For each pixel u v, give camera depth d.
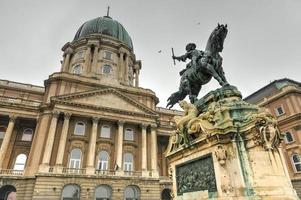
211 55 6.09
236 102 4.79
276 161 3.78
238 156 3.94
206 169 4.39
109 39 61.38
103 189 33.34
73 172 33.03
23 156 37.56
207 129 4.45
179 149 5.19
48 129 36.03
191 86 6.67
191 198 4.55
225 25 6.16
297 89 36.53
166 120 51.72
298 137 33.69
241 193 3.66
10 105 37.31
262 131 3.85
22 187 31.17
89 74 50.84
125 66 58.62
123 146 40.19
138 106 43.12
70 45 59.53
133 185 35.09
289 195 3.53
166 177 41.19
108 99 41.47
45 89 43.56
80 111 38.12
